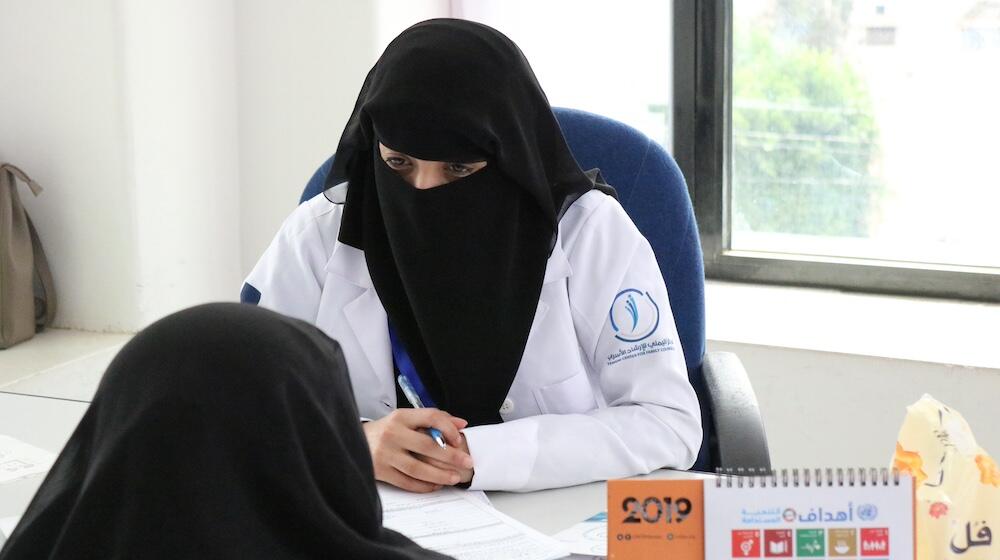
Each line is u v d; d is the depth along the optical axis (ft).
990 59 7.89
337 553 2.32
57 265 8.95
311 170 8.95
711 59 8.44
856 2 8.13
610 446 4.48
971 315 7.96
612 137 5.58
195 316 2.35
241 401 2.23
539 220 4.95
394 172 4.82
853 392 7.34
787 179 8.64
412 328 4.99
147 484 2.18
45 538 2.30
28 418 4.91
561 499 4.27
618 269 5.07
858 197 8.48
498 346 4.88
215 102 9.01
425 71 4.57
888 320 7.90
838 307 8.22
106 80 8.42
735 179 8.79
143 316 8.80
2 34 8.65
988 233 8.20
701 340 5.58
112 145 8.53
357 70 8.55
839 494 2.76
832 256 8.67
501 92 4.67
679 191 5.55
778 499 2.76
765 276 8.78
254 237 9.38
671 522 2.80
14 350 8.48
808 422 7.50
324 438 2.35
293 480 2.27
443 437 4.33
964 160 8.13
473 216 4.78
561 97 8.39
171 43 8.62
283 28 8.75
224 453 2.21
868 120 8.30
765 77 8.48
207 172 9.07
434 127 4.53
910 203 8.34
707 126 8.58
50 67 8.57
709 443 5.32
